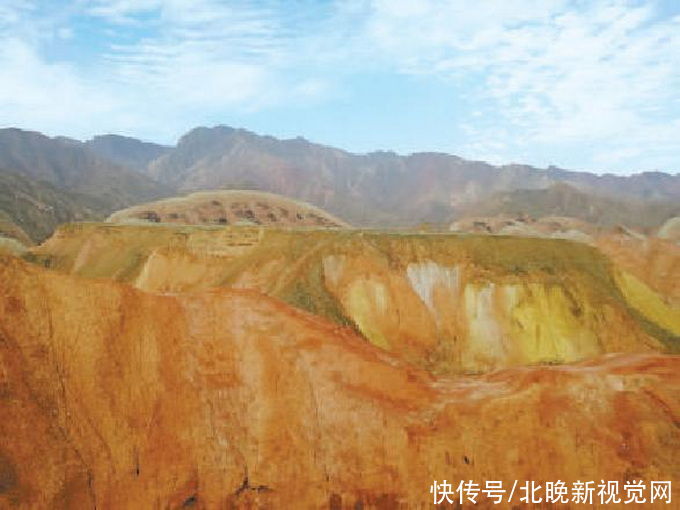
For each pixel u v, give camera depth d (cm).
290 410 2405
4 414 1991
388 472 2316
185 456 2238
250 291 2795
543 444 2367
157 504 2139
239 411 2386
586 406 2456
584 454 2341
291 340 2594
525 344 4838
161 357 2391
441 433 2381
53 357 2194
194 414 2323
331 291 5038
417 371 2769
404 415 2439
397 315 4966
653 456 2330
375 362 2627
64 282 2339
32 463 1956
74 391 2175
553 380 2541
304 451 2333
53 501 1938
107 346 2305
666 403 2469
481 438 2373
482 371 4722
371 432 2372
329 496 2286
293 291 4997
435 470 2320
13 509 1858
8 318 2170
